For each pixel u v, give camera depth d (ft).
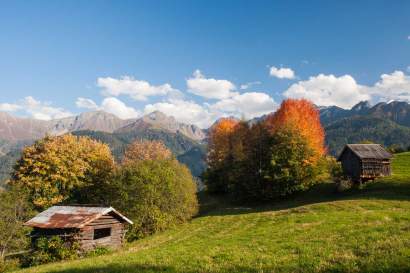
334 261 51.93
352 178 224.94
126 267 62.18
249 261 58.49
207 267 56.13
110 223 138.21
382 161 221.87
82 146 243.19
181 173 200.23
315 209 150.92
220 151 311.68
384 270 44.60
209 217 192.85
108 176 224.53
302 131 240.32
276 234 94.17
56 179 214.48
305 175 232.12
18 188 154.30
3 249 127.65
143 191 172.65
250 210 207.10
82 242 126.21
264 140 250.37
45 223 129.80
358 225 88.69
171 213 181.16
